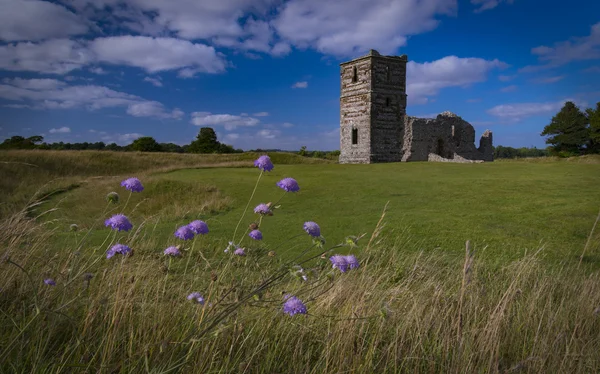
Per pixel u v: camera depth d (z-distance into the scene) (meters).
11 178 23.16
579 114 77.12
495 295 5.33
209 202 16.55
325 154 88.00
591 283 5.85
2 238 4.13
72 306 3.23
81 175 31.12
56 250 5.21
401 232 10.60
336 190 18.80
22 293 3.46
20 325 2.82
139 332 3.01
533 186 17.70
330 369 3.15
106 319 3.09
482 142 46.44
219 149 86.81
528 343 4.05
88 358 2.77
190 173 26.91
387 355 3.38
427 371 3.35
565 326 4.26
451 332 3.87
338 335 3.37
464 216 12.55
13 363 2.50
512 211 13.14
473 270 6.09
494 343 3.54
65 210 15.19
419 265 6.94
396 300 4.61
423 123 39.78
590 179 19.31
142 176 23.14
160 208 16.30
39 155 33.59
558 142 78.94
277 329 3.41
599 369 3.62
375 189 18.66
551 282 6.06
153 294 3.89
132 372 2.59
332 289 4.03
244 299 2.71
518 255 8.58
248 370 2.94
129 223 2.99
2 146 49.81
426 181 20.64
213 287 3.37
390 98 39.25
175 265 5.18
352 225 11.63
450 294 5.23
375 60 38.19
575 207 13.35
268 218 12.89
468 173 23.50
